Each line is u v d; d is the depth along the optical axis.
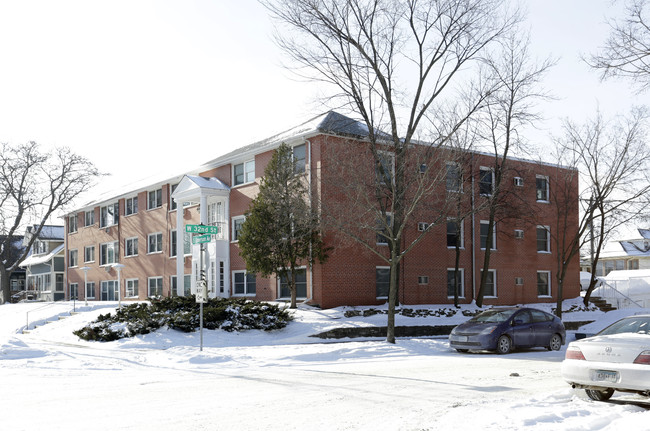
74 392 10.72
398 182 23.42
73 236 55.06
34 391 10.86
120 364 15.75
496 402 9.34
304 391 10.78
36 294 68.69
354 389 11.02
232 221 34.47
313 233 28.19
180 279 37.03
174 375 13.33
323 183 26.75
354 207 25.58
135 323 23.72
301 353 17.88
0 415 8.57
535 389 11.05
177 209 37.34
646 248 59.91
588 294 37.41
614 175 32.09
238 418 8.34
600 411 8.27
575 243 33.28
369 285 30.06
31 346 21.36
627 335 9.34
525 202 33.78
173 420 8.19
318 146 28.88
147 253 43.00
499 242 35.88
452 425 7.59
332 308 28.39
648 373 8.49
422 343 21.06
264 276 28.20
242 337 23.50
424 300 32.16
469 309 31.75
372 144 24.19
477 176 33.25
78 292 53.62
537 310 20.44
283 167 27.81
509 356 18.06
